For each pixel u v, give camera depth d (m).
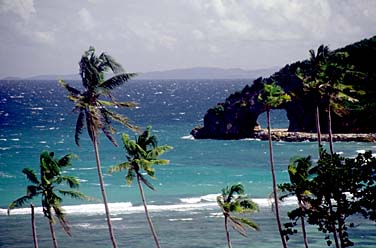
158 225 74.31
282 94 53.75
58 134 190.62
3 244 66.25
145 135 50.75
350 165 39.31
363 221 73.69
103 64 45.44
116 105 46.72
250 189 98.62
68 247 65.19
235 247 64.69
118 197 92.62
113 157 138.00
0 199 92.25
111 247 65.00
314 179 40.78
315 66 57.09
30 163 129.25
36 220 77.31
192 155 138.25
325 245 64.69
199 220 76.88
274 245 65.31
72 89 46.03
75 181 47.16
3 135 188.00
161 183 103.94
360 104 44.78
